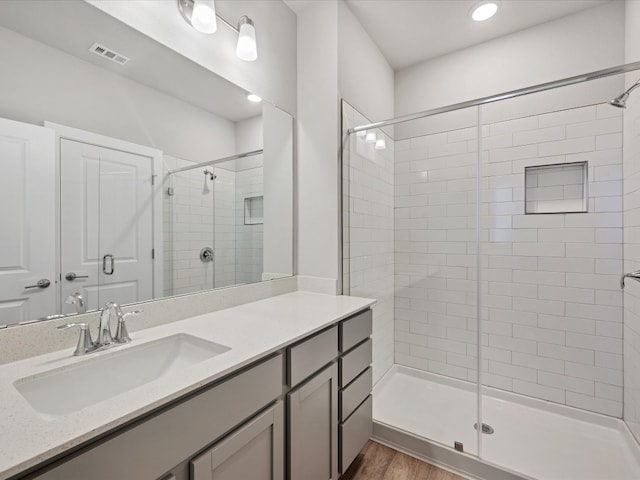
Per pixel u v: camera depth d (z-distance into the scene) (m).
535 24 2.15
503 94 1.79
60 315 1.00
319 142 1.94
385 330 2.38
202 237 1.48
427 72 2.54
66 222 1.02
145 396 0.70
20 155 0.92
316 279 1.95
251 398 0.95
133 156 1.21
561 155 1.98
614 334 1.84
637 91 1.62
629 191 1.73
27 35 0.94
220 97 1.55
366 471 1.60
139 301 1.23
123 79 1.18
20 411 0.64
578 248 1.94
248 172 1.71
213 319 1.34
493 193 2.18
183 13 1.37
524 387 2.11
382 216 2.36
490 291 2.20
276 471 1.05
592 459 1.58
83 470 0.58
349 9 2.01
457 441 1.70
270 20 1.83
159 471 0.70
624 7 1.90
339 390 1.42
